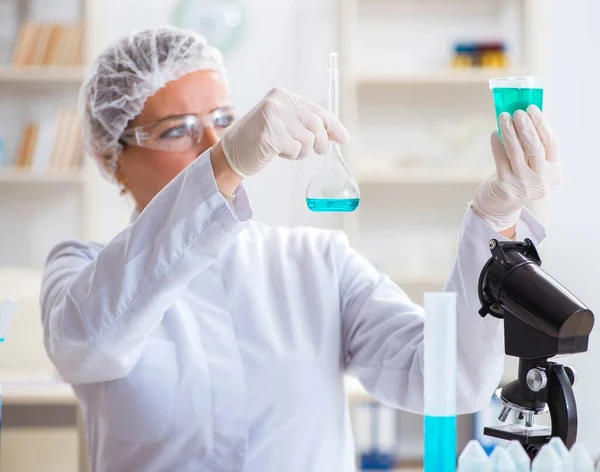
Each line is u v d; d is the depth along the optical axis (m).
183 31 1.85
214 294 1.77
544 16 4.45
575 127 4.53
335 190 1.46
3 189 4.55
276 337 1.74
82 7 4.53
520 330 1.26
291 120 1.38
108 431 1.70
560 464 1.11
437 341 1.12
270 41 4.56
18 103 4.51
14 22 4.51
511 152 1.34
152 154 1.80
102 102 1.83
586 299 4.45
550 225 4.48
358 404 4.04
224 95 1.83
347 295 1.85
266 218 4.54
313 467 1.70
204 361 1.70
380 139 4.60
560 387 1.21
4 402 2.99
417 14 4.56
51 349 1.60
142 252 1.46
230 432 1.67
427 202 4.62
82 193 4.44
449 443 1.12
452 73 4.34
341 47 4.50
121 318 1.48
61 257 1.85
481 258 1.44
